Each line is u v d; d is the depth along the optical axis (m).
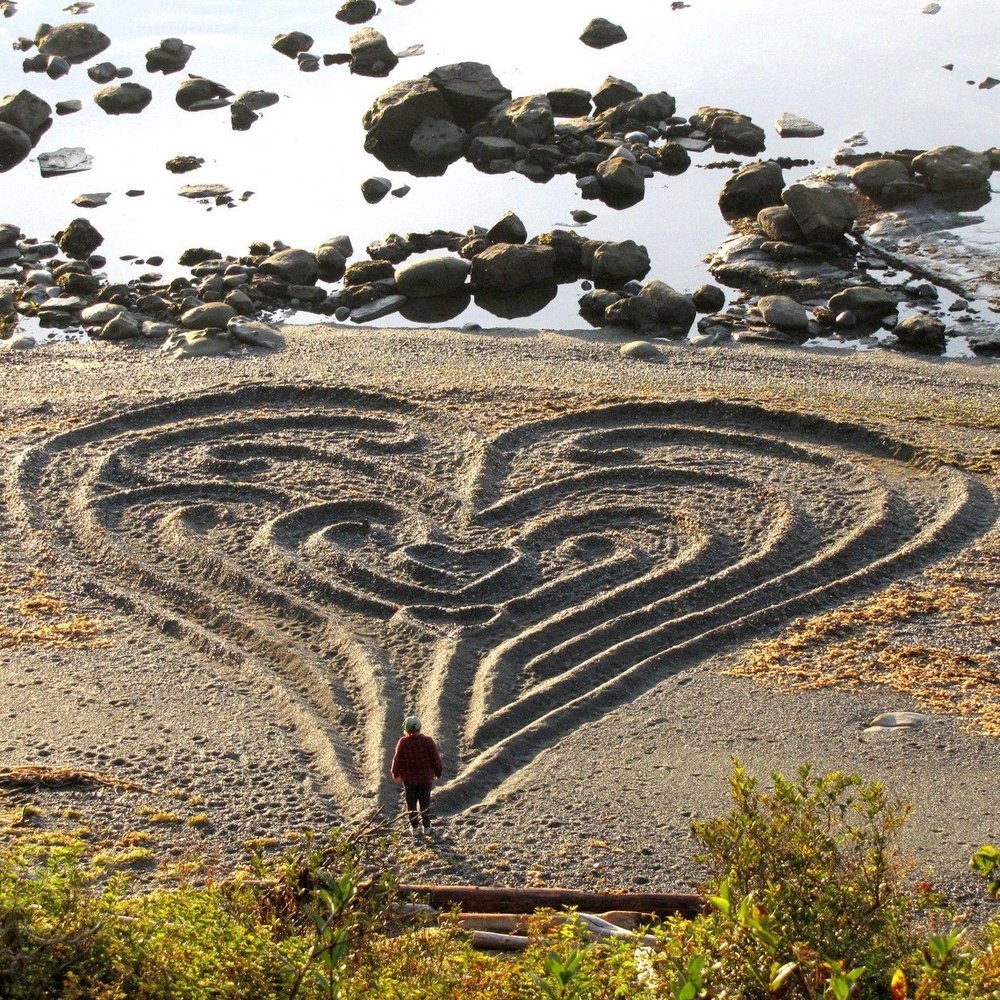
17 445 26.03
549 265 39.03
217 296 37.03
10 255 41.53
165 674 18.55
